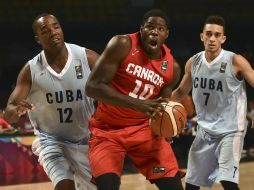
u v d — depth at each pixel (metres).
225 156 6.29
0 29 17.98
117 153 4.99
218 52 6.45
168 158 5.16
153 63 4.95
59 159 5.53
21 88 5.55
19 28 18.16
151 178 5.15
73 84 5.55
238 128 6.37
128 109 5.00
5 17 18.69
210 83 6.48
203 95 6.57
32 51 18.58
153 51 4.84
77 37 18.81
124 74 4.88
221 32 6.40
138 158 5.21
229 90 6.40
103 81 4.71
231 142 6.32
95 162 4.92
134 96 4.99
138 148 5.13
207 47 6.43
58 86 5.54
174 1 19.95
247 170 11.55
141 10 19.77
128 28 19.02
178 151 13.71
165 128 4.87
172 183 5.04
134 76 4.89
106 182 4.74
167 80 5.08
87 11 19.55
